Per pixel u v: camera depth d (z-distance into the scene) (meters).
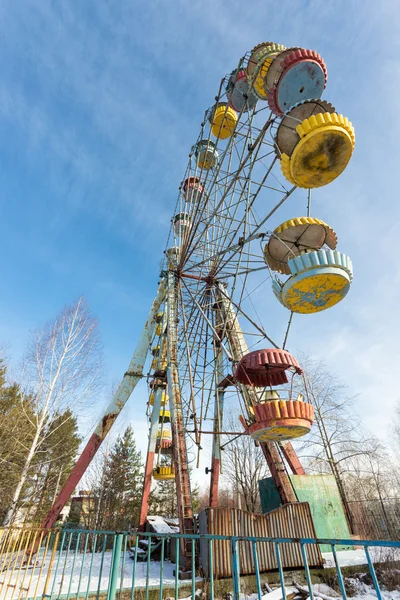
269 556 9.29
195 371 16.17
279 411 8.13
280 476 13.01
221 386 17.31
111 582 5.36
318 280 7.60
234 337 16.20
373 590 8.86
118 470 37.50
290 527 9.86
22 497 23.58
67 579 9.26
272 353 8.79
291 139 8.39
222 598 8.27
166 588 8.52
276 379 10.03
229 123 14.63
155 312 17.78
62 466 28.52
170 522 15.91
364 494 28.98
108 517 33.25
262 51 10.38
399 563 9.94
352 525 17.02
